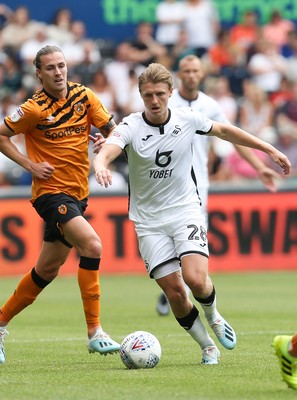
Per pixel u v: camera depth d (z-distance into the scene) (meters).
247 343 31.25
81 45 78.75
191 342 31.97
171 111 25.70
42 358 28.05
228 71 79.50
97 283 27.05
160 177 25.53
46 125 27.05
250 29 82.31
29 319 40.81
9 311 27.64
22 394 20.61
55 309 45.19
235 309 43.47
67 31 79.69
